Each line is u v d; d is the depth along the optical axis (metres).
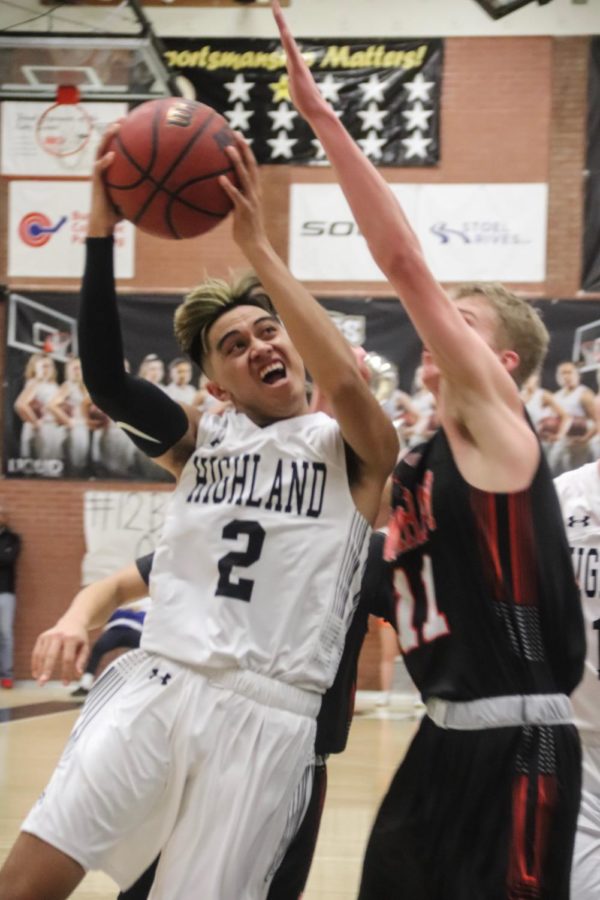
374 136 12.35
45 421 12.46
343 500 2.55
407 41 12.38
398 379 12.10
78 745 2.43
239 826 2.35
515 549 2.07
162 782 2.40
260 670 2.43
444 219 12.25
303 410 2.75
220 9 12.48
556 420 11.88
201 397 12.30
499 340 2.34
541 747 2.06
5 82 10.02
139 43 9.18
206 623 2.45
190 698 2.40
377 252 2.03
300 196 12.35
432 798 2.11
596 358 11.92
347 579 2.54
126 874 2.49
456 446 2.15
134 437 2.72
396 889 2.12
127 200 2.56
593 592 2.98
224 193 2.55
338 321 12.18
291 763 2.42
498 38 12.31
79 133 12.26
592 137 12.16
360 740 8.34
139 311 12.38
